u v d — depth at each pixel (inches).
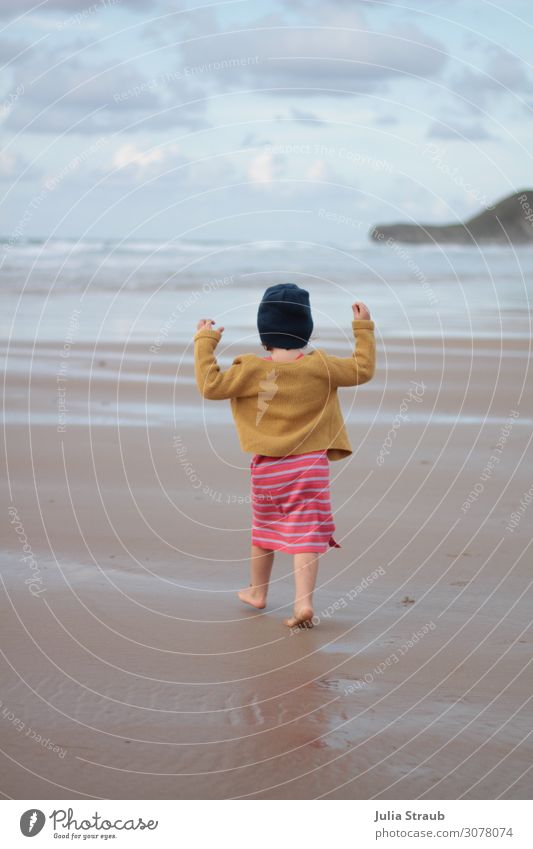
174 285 830.5
